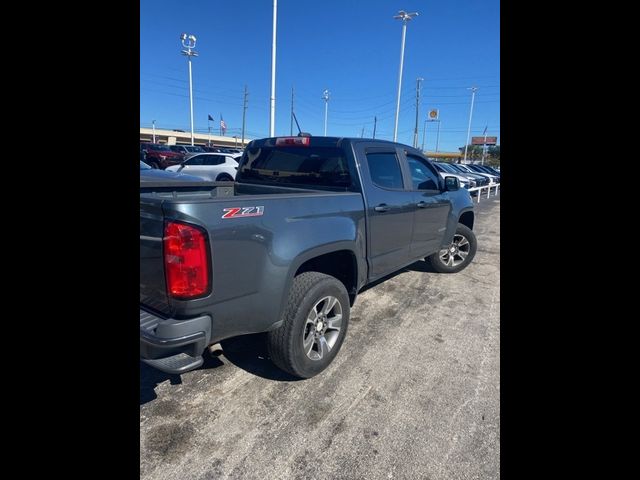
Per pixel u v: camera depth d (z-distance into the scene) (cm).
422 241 436
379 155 363
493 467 195
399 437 216
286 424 225
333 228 277
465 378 276
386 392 258
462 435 218
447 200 480
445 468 195
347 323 292
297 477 188
